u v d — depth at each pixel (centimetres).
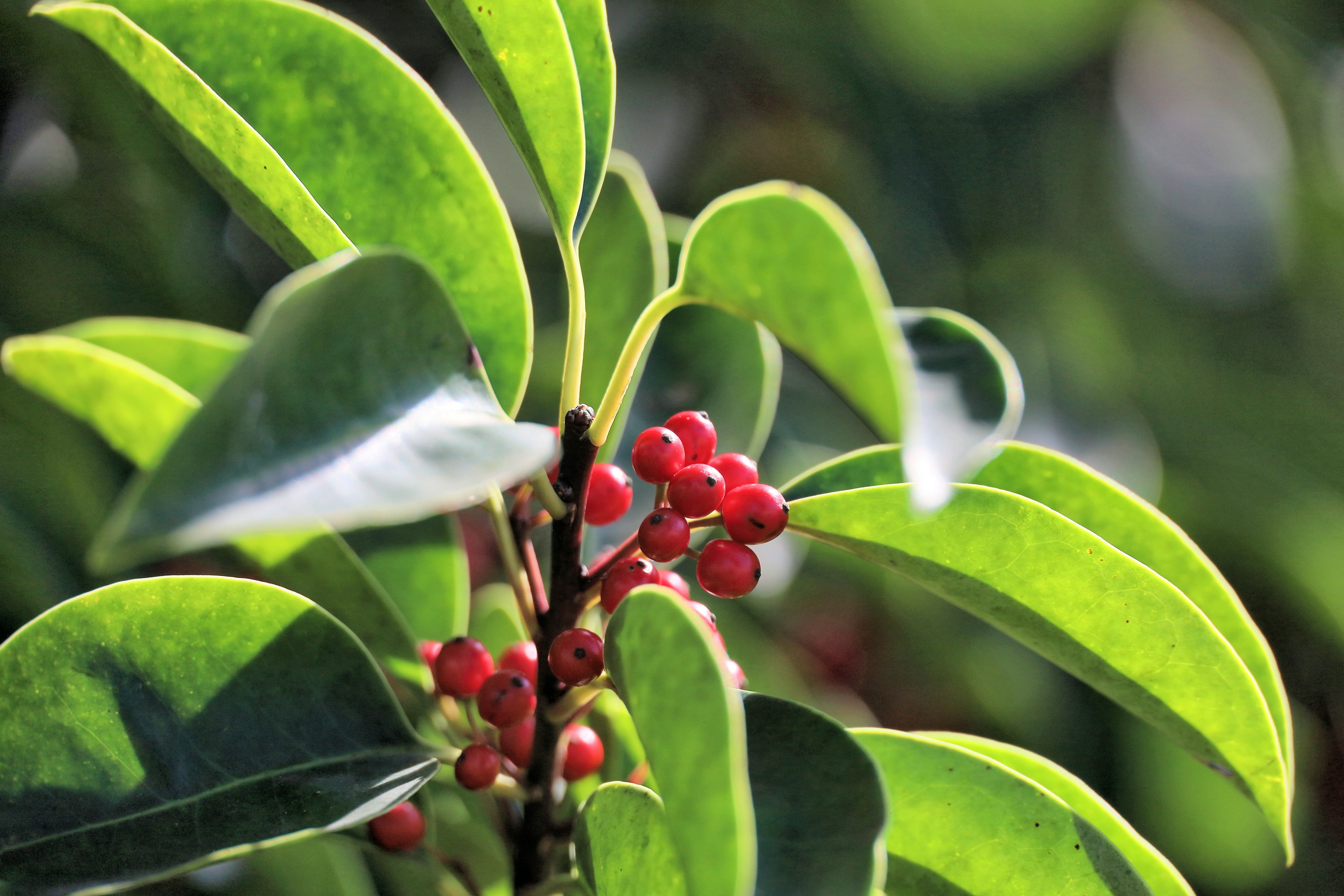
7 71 63
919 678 80
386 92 48
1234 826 77
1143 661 47
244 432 42
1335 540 84
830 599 79
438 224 48
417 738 48
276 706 47
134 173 67
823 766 45
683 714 43
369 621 50
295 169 48
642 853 45
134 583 46
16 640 46
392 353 43
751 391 53
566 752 49
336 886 53
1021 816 47
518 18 46
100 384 50
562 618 47
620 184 52
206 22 48
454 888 49
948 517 47
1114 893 47
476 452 43
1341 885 84
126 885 45
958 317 48
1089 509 49
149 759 46
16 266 65
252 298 71
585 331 52
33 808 46
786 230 44
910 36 84
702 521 47
